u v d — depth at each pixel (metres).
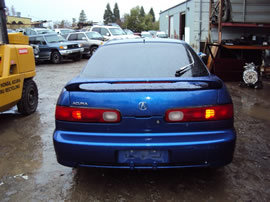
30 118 5.30
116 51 3.22
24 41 5.46
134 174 3.06
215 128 2.44
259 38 9.92
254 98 6.59
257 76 7.69
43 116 5.44
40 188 2.82
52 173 3.12
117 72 2.90
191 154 2.39
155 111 2.38
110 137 2.43
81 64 14.88
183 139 2.39
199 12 13.91
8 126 4.83
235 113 5.34
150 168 2.46
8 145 3.97
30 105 5.50
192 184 2.84
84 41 16.91
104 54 3.21
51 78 10.34
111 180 2.94
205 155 2.41
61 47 14.89
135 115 2.39
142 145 2.38
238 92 7.26
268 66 9.41
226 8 9.62
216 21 10.62
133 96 2.39
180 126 2.40
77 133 2.49
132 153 2.44
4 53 4.52
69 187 2.82
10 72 4.73
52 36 15.57
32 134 4.42
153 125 2.40
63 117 2.53
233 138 2.46
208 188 2.76
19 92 4.88
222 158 2.45
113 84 2.51
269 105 5.93
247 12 9.80
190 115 2.39
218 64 8.62
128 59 3.05
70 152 2.50
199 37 14.05
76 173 3.11
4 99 4.34
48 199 2.62
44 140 4.15
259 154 3.51
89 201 2.58
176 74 2.83
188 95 2.40
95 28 18.16
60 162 2.61
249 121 4.84
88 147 2.44
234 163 3.27
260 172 3.05
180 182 2.88
